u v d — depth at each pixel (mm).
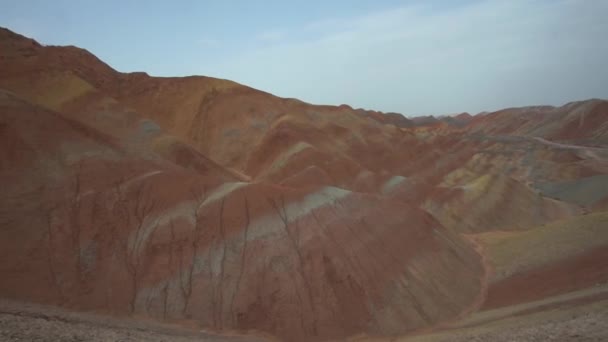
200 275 34219
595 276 34000
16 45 77625
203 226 37562
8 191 36969
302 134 93062
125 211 38406
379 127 119562
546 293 34781
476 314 34938
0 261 31469
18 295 29547
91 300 31406
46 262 32781
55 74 75062
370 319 32438
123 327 25203
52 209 36781
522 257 45062
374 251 38406
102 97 73562
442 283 39281
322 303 32688
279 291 33125
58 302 30359
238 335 29984
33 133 42250
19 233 33875
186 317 31641
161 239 36312
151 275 33969
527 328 22875
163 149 66188
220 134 94125
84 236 35562
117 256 34938
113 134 66750
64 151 42625
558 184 113500
